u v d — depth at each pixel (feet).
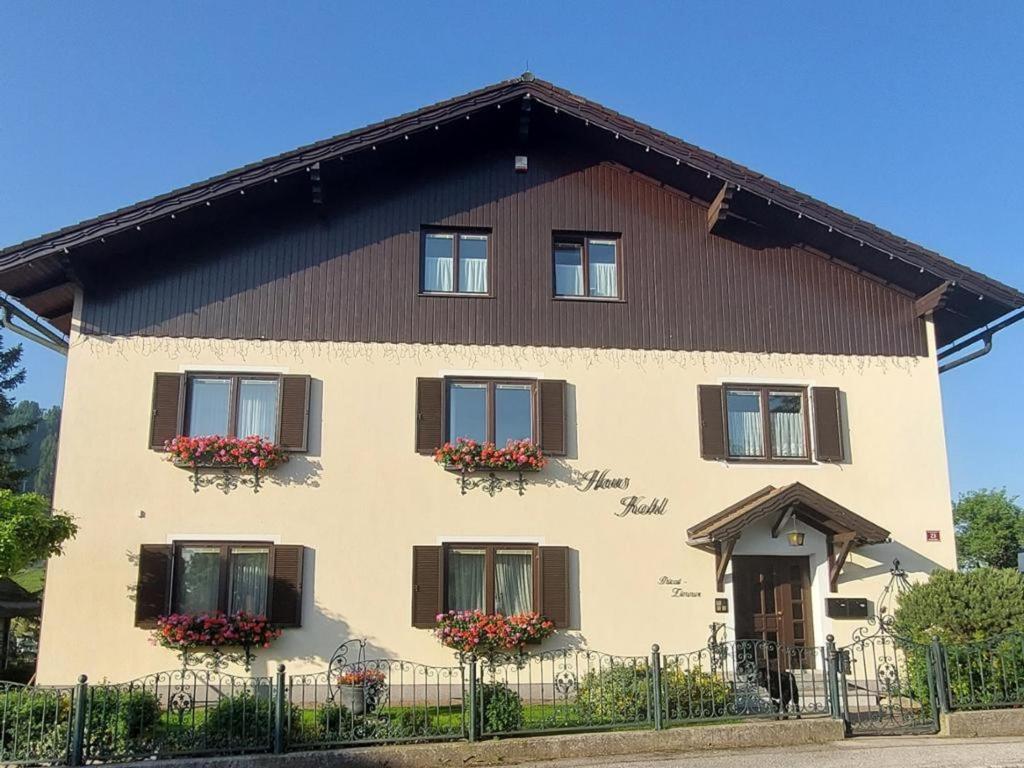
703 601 44.93
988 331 50.60
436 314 46.47
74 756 28.99
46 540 36.78
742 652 39.45
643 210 49.37
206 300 45.19
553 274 47.91
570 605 44.16
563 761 30.99
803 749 32.48
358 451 44.47
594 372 46.83
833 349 48.67
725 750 32.53
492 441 45.50
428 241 47.98
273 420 44.62
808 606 46.62
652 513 45.60
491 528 44.47
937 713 35.47
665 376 47.24
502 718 32.30
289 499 43.60
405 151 47.62
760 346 48.21
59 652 40.98
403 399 45.29
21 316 45.44
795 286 49.21
